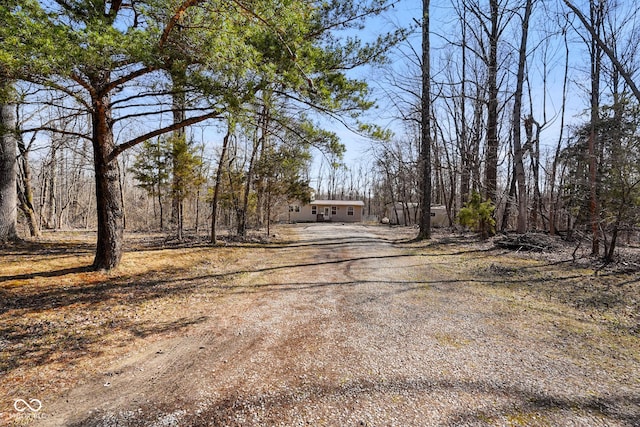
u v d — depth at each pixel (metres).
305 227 24.16
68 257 7.46
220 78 4.71
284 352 3.48
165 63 4.50
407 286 6.21
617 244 10.38
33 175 21.72
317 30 5.96
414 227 23.70
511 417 2.38
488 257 8.93
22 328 3.91
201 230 17.25
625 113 8.70
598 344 3.64
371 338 3.84
